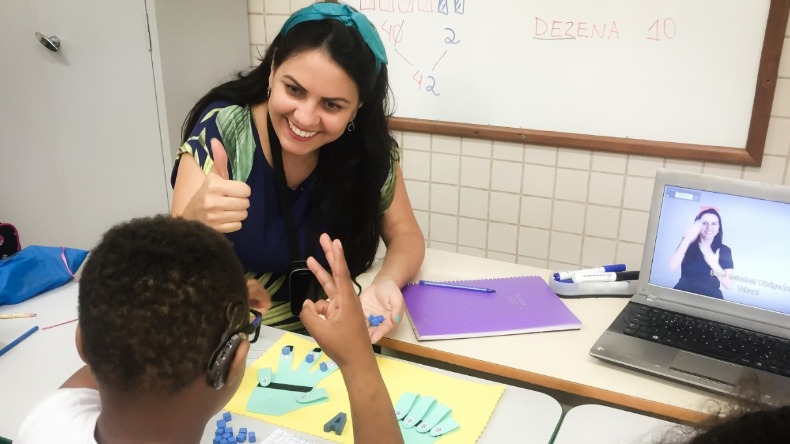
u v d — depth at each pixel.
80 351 0.69
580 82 2.02
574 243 2.19
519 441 0.96
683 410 1.02
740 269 1.19
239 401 1.04
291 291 1.41
